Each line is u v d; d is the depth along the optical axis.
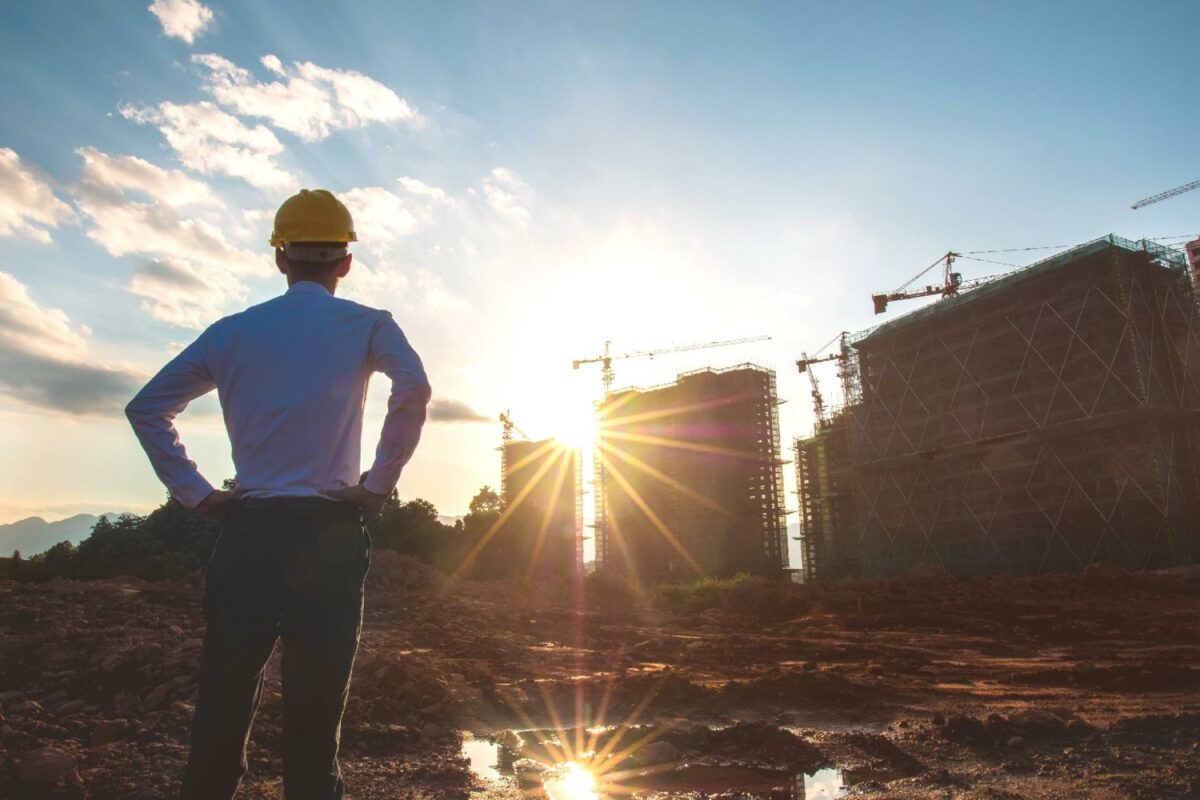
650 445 131.88
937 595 30.14
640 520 129.88
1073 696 7.55
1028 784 3.91
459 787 4.23
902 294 108.94
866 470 79.75
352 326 2.05
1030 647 14.73
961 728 5.27
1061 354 64.44
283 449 1.89
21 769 3.90
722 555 114.62
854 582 41.12
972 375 71.00
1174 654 12.58
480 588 31.66
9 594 11.87
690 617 25.31
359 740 5.29
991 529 67.19
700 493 121.31
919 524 73.38
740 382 124.25
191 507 1.90
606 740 5.57
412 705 6.57
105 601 11.62
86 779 3.95
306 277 2.19
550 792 4.13
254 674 1.84
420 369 1.98
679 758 4.90
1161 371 60.72
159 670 6.16
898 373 78.25
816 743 5.24
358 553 1.92
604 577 37.59
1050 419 64.19
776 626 21.64
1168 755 4.40
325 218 2.21
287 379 1.93
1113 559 57.88
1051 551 62.06
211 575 1.85
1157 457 56.59
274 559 1.82
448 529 60.22
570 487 147.12
